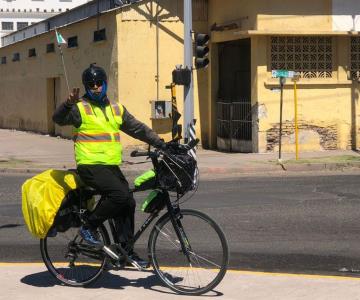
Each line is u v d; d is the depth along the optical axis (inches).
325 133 793.6
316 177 601.6
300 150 789.9
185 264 227.5
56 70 1127.0
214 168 655.1
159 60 872.9
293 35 772.6
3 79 1493.6
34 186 221.6
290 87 781.9
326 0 772.6
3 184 577.3
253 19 772.0
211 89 887.7
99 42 914.1
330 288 225.8
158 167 217.2
